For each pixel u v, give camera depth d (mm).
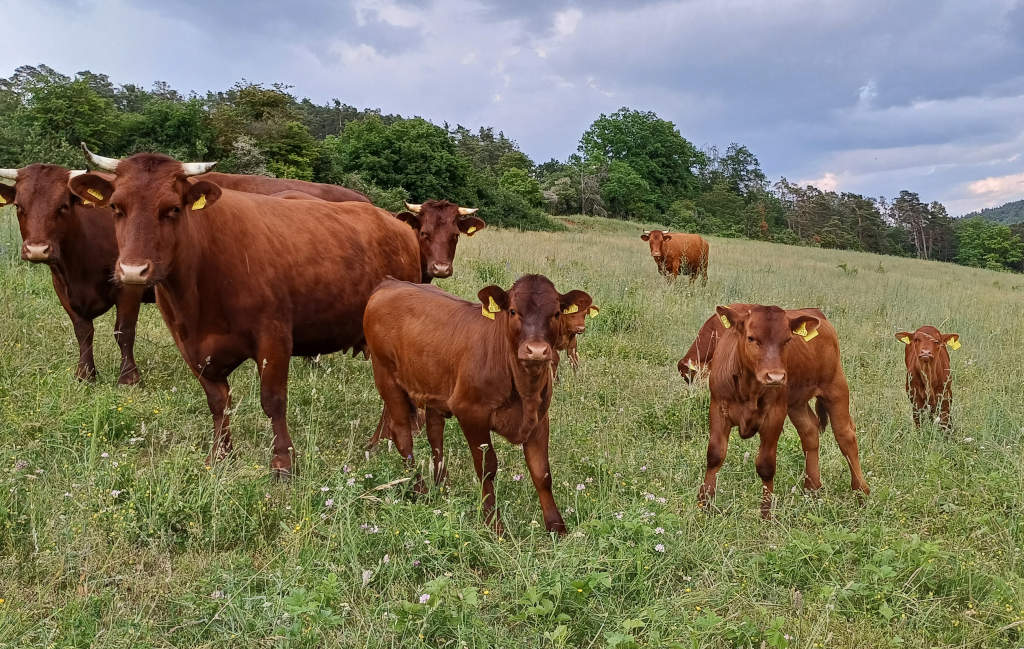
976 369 10156
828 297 16812
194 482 4863
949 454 6641
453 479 5738
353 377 8258
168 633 3518
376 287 6258
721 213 95125
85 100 39594
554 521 4910
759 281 18734
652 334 11992
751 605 4086
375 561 4355
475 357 4910
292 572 4055
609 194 82625
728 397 5562
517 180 72188
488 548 4387
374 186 50531
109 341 8250
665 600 3969
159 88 97062
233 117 44500
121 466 4910
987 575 4367
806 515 5148
